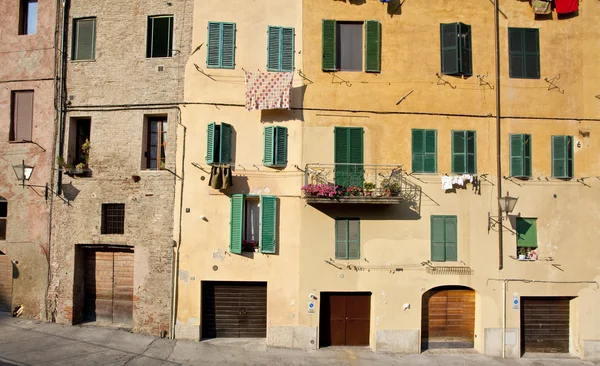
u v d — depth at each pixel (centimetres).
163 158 1641
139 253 1577
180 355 1412
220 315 1591
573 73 1667
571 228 1628
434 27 1659
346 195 1525
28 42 1675
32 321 1595
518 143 1628
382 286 1578
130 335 1528
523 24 1675
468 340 1630
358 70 1650
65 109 1638
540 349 1628
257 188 1587
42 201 1634
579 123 1655
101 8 1652
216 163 1564
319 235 1577
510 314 1595
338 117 1617
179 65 1611
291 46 1630
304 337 1552
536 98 1655
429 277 1591
